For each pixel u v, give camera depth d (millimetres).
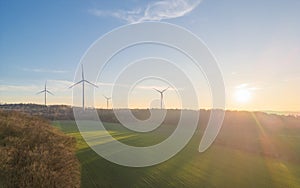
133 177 28781
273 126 62188
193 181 28156
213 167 34562
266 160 38594
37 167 13219
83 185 25094
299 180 29250
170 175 30281
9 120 23078
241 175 30953
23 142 17281
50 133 24469
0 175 12203
